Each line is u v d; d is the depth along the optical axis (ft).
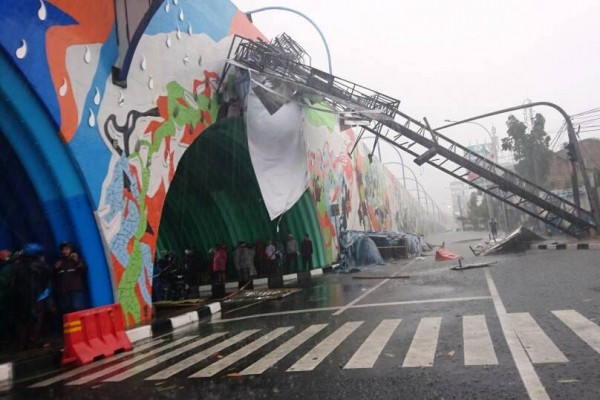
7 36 28.63
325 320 30.78
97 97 35.99
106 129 36.68
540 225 126.41
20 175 32.94
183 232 79.92
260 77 58.34
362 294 42.27
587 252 59.31
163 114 44.14
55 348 28.66
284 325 30.81
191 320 39.09
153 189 41.78
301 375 18.40
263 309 40.57
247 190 75.66
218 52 55.06
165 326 36.06
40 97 30.71
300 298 45.06
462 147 75.82
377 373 17.61
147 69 42.42
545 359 17.35
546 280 38.17
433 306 31.45
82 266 32.91
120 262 36.83
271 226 81.05
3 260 31.37
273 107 60.64
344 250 80.84
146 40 42.65
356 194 112.78
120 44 38.42
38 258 30.14
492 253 76.84
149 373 21.83
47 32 31.78
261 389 17.10
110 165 36.76
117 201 37.17
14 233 35.06
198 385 18.61
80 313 28.02
